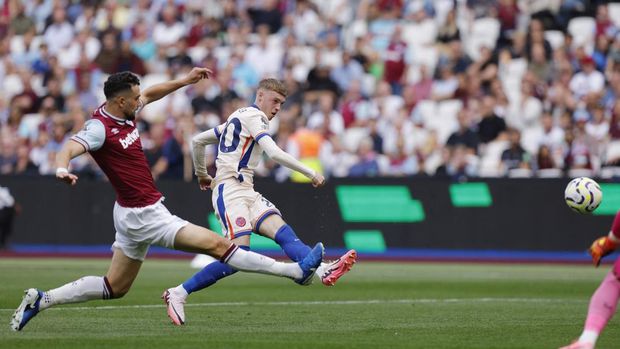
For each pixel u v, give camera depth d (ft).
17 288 124.36
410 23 241.55
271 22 247.50
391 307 104.63
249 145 88.17
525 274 158.92
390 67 227.81
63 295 77.20
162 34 253.24
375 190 195.83
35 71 250.98
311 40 241.55
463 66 223.51
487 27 234.79
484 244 190.60
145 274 154.30
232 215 87.30
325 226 196.95
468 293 124.26
